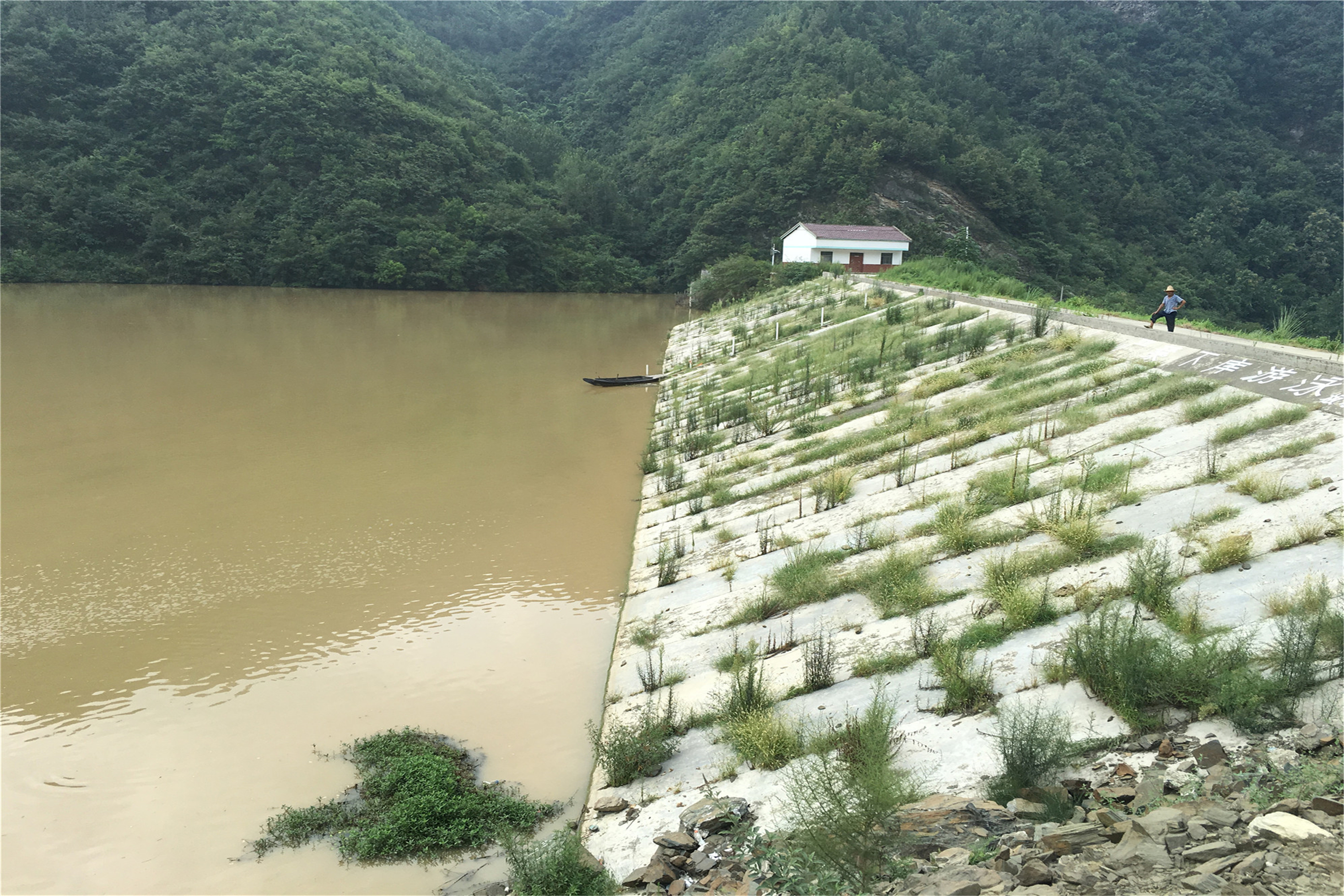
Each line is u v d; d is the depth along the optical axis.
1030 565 12.03
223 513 20.48
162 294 76.56
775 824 8.27
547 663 13.73
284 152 94.44
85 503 21.08
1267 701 7.95
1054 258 100.06
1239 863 5.61
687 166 121.94
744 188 106.56
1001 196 105.81
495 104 147.50
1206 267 111.62
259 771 10.88
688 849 8.26
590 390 36.34
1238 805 6.59
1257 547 10.95
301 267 88.69
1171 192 126.25
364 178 96.38
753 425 25.31
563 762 11.04
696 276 101.81
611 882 8.12
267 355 43.59
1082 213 113.81
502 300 88.50
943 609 11.90
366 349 46.91
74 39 95.62
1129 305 92.94
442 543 18.77
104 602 15.73
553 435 28.31
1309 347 22.97
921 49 139.88
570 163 120.94
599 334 59.44
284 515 20.39
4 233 81.44
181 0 108.31
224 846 9.52
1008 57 143.75
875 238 81.81
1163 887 5.59
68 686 12.95
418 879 8.88
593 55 179.38
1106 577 11.27
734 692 10.98
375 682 13.09
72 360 40.00
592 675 13.37
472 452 26.03
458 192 103.19
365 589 16.42
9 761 11.10
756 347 39.75
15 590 16.19
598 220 113.38
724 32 157.88
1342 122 142.38
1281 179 130.75
